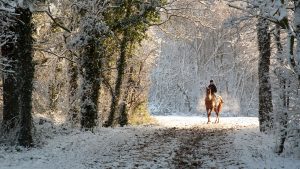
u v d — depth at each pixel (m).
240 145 18.92
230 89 58.16
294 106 15.56
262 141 19.89
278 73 16.02
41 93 25.86
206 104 32.94
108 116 28.28
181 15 30.33
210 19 32.34
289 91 15.65
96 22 22.88
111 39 26.20
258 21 22.52
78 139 20.31
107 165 14.59
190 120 36.62
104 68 25.89
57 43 24.45
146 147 18.69
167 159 15.88
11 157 15.47
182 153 17.33
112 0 25.16
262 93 23.78
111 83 29.25
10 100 18.36
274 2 15.20
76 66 26.16
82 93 24.17
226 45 61.12
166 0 27.47
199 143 20.20
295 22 15.14
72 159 15.41
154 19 27.47
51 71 27.02
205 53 62.38
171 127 28.50
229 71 59.47
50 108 27.17
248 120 36.66
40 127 22.11
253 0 15.99
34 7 18.12
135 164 14.80
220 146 19.14
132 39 27.41
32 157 15.55
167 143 19.98
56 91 27.73
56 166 14.05
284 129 15.88
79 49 24.36
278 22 15.21
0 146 17.41
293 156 15.56
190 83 58.12
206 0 31.14
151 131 24.95
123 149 18.03
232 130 25.98
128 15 26.33
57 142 19.20
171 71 58.69
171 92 57.50
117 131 24.50
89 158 15.72
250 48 31.41
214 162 15.29
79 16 24.14
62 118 26.80
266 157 15.54
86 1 23.08
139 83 31.02
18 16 17.30
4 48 18.30
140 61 30.66
